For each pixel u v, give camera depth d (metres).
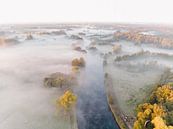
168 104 62.44
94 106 75.56
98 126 63.62
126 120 64.69
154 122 52.66
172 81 90.31
